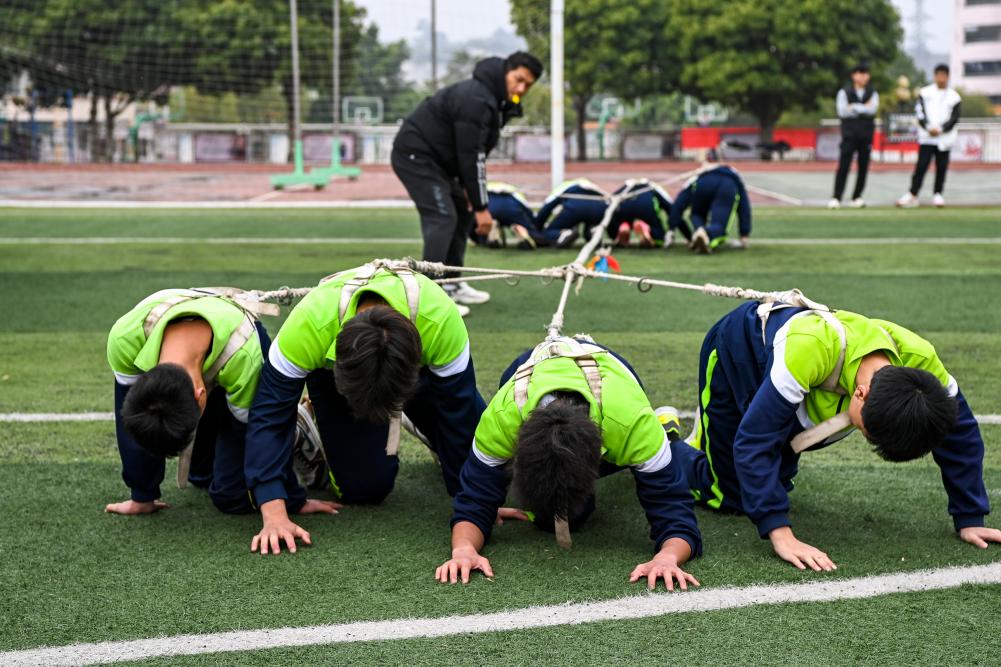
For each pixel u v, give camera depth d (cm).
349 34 3481
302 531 336
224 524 355
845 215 1378
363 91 3978
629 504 377
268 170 2819
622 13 3375
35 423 467
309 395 360
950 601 293
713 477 364
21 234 1162
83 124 3325
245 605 294
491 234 1009
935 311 713
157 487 362
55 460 418
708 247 976
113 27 3209
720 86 3400
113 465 413
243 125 3522
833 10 3416
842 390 317
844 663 260
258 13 3288
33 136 3228
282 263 937
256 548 331
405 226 1267
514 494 297
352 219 1348
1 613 289
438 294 343
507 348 606
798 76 3450
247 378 338
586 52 3431
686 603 293
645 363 568
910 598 295
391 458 368
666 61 3488
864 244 1067
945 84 1465
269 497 339
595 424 293
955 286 809
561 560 325
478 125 665
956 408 294
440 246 683
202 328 334
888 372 295
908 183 2152
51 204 1580
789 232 1183
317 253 1009
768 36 3388
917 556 325
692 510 324
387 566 320
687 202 1011
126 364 335
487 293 773
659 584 306
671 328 657
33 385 532
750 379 339
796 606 291
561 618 285
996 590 300
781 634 275
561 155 1390
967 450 331
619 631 277
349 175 2044
